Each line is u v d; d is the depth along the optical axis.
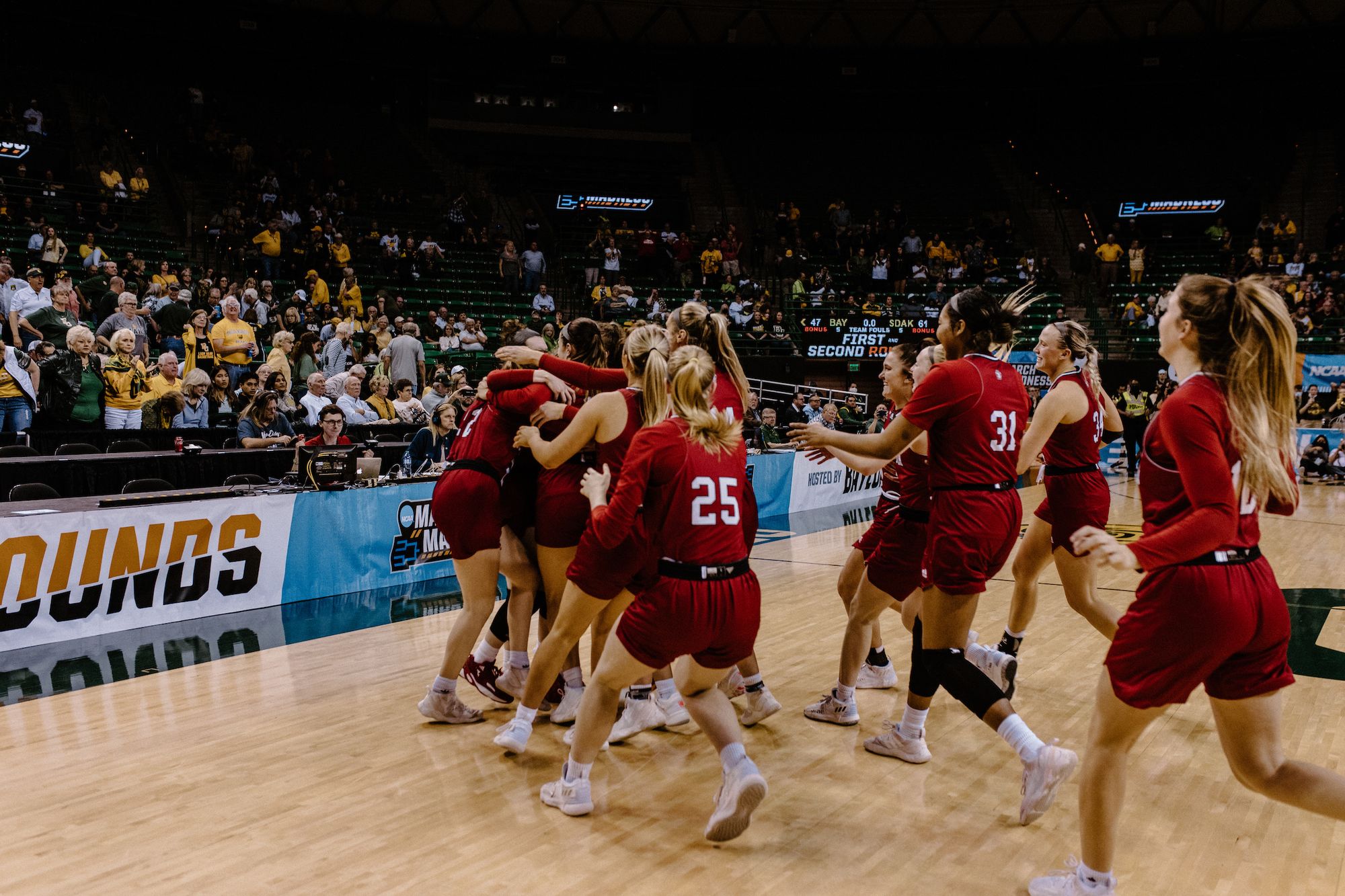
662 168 26.08
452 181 23.97
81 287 12.53
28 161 17.61
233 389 11.33
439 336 16.45
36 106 18.16
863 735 4.36
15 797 3.55
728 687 4.82
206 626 6.37
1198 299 2.55
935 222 25.78
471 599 4.29
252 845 3.16
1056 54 26.27
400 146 24.00
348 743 4.15
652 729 4.46
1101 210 26.30
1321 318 20.19
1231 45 25.23
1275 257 22.31
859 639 4.41
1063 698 4.87
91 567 6.01
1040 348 4.69
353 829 3.29
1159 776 3.88
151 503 6.39
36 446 8.42
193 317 11.44
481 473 4.21
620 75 26.00
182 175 19.75
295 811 3.43
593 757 3.42
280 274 16.97
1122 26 25.84
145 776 3.76
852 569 4.73
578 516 4.12
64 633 5.91
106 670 5.29
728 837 3.06
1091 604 4.79
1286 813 3.52
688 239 22.27
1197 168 26.14
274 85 23.86
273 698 4.80
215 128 20.36
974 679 3.47
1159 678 2.54
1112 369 20.17
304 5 22.73
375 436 10.07
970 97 27.78
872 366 20.17
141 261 14.20
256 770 3.83
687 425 3.11
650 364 3.54
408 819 3.38
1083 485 4.66
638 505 3.04
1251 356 2.47
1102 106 27.52
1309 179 25.23
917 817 3.45
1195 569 2.51
